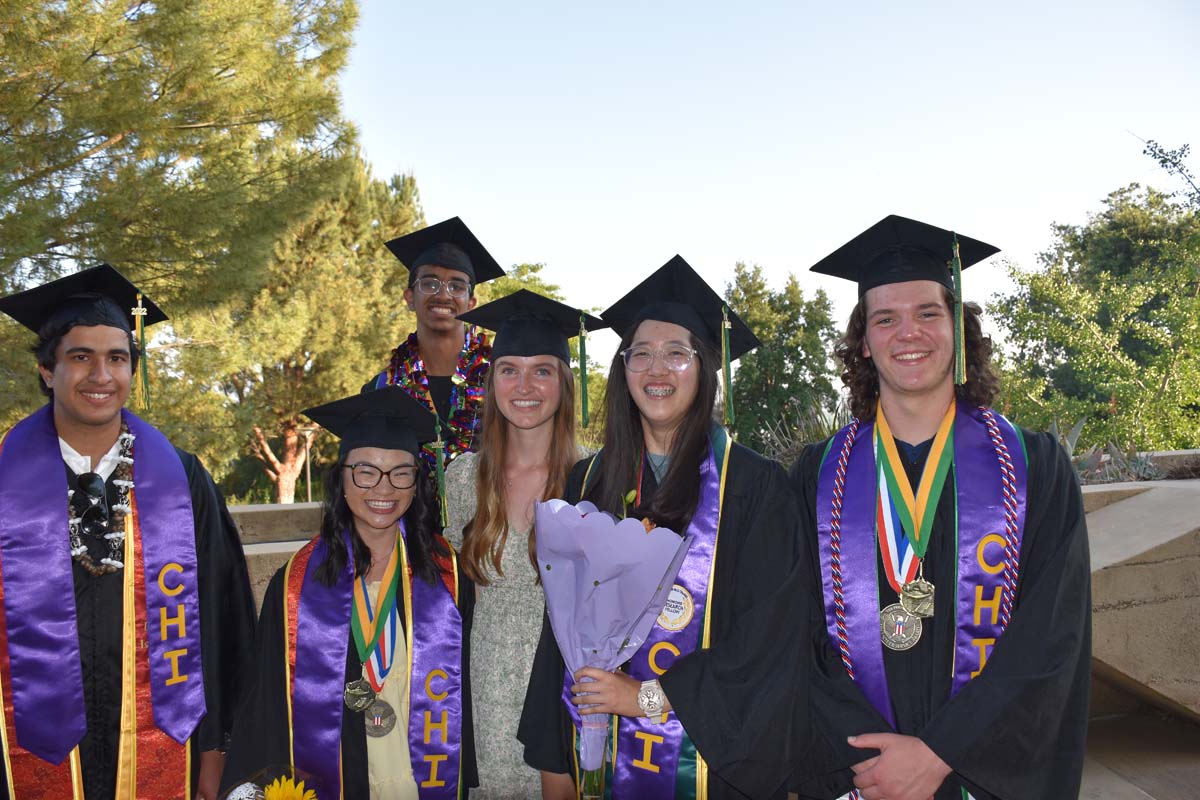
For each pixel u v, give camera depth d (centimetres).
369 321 2216
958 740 219
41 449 268
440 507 305
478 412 419
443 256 430
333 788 266
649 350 258
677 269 265
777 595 243
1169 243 1058
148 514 273
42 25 854
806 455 289
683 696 232
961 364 248
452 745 279
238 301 1063
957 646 240
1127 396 916
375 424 283
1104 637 399
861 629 252
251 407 1414
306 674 272
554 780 265
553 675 264
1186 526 408
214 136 1046
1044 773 224
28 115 872
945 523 253
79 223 910
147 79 924
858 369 280
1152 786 371
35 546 259
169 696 271
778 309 2378
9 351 869
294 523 474
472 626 295
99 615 264
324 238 2277
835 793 249
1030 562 244
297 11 1271
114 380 261
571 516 221
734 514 258
